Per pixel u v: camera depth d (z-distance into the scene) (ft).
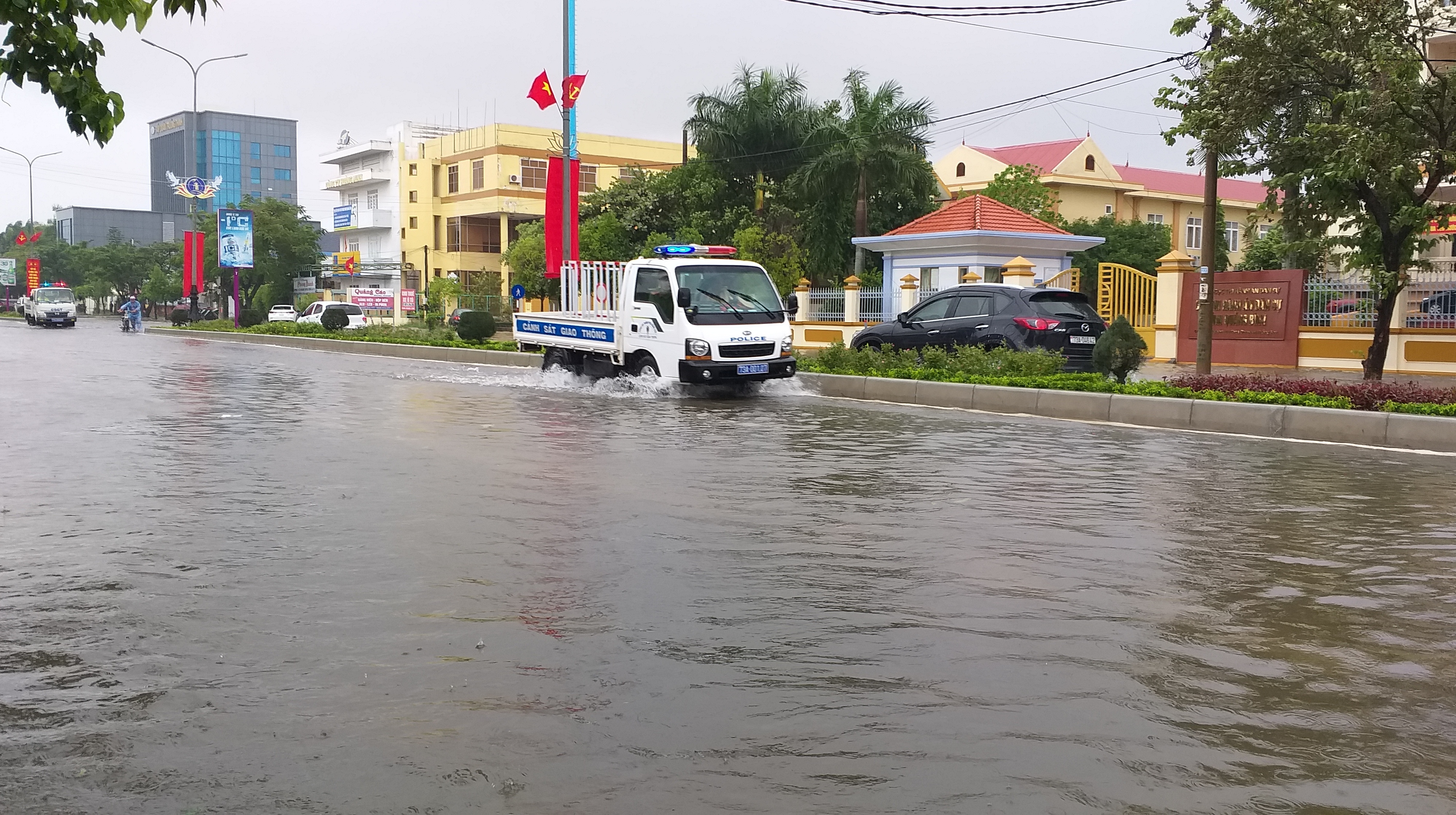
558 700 13.43
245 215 152.97
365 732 12.44
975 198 97.09
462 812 10.50
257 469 31.65
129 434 40.06
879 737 12.34
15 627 16.37
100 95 15.96
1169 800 10.84
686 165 156.35
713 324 55.36
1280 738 12.43
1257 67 49.67
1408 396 42.22
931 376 56.34
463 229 227.20
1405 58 45.34
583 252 151.33
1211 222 62.90
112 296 319.88
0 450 35.55
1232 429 43.70
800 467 32.83
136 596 18.07
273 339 125.80
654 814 10.48
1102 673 14.55
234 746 12.03
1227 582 19.47
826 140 125.80
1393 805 10.80
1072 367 60.13
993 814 10.53
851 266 130.52
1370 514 26.17
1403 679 14.48
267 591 18.39
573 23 86.99
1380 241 53.52
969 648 15.55
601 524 24.06
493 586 18.75
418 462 33.12
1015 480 30.81
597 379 62.39
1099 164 185.47
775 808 10.60
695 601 17.94
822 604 17.85
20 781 11.12
